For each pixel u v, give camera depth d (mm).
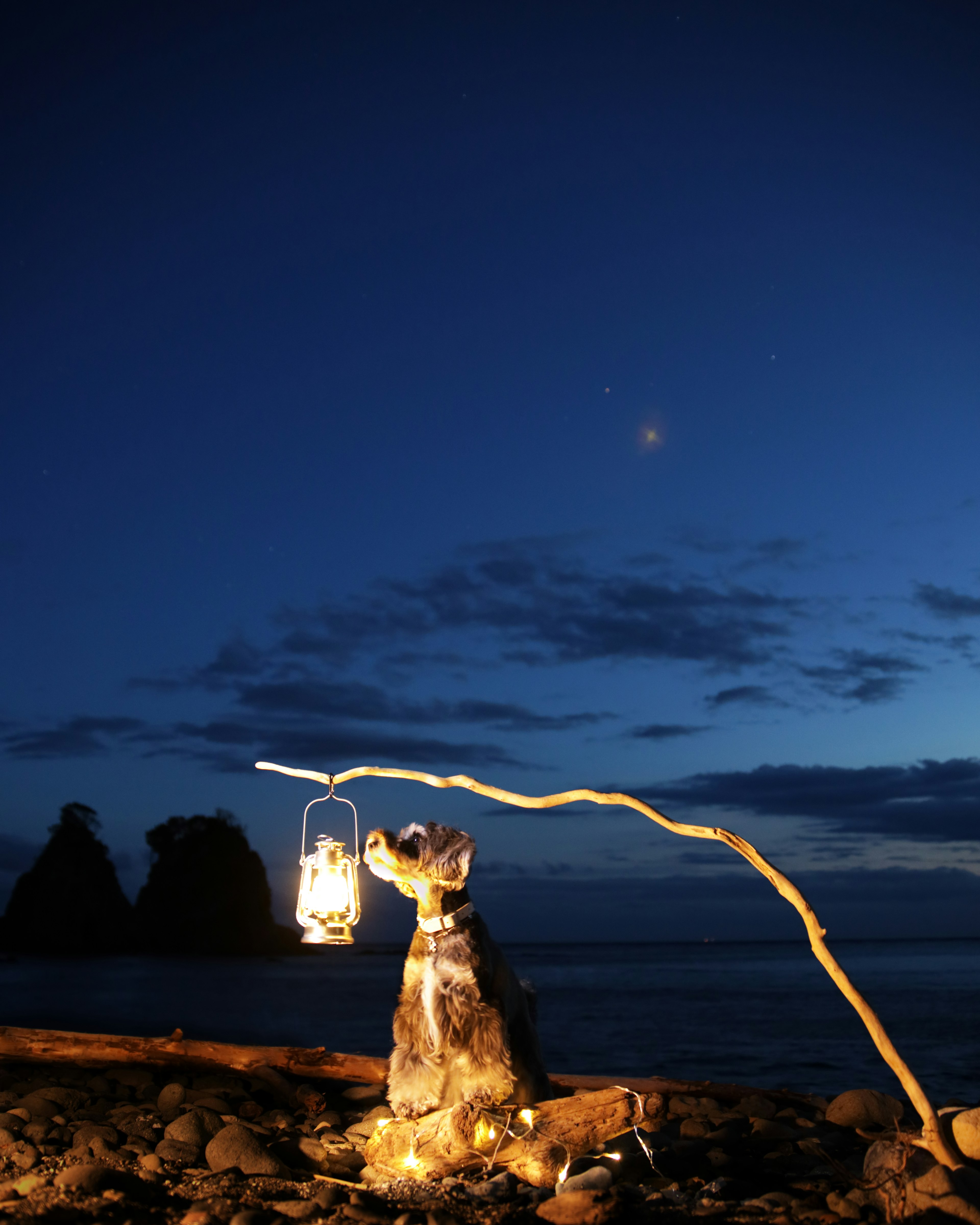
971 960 80562
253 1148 4262
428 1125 3977
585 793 4355
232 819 142625
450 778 4516
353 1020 26688
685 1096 6094
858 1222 3572
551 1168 3914
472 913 4195
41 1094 5602
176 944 132875
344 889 4371
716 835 4207
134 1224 3328
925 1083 12195
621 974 64875
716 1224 3525
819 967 66750
